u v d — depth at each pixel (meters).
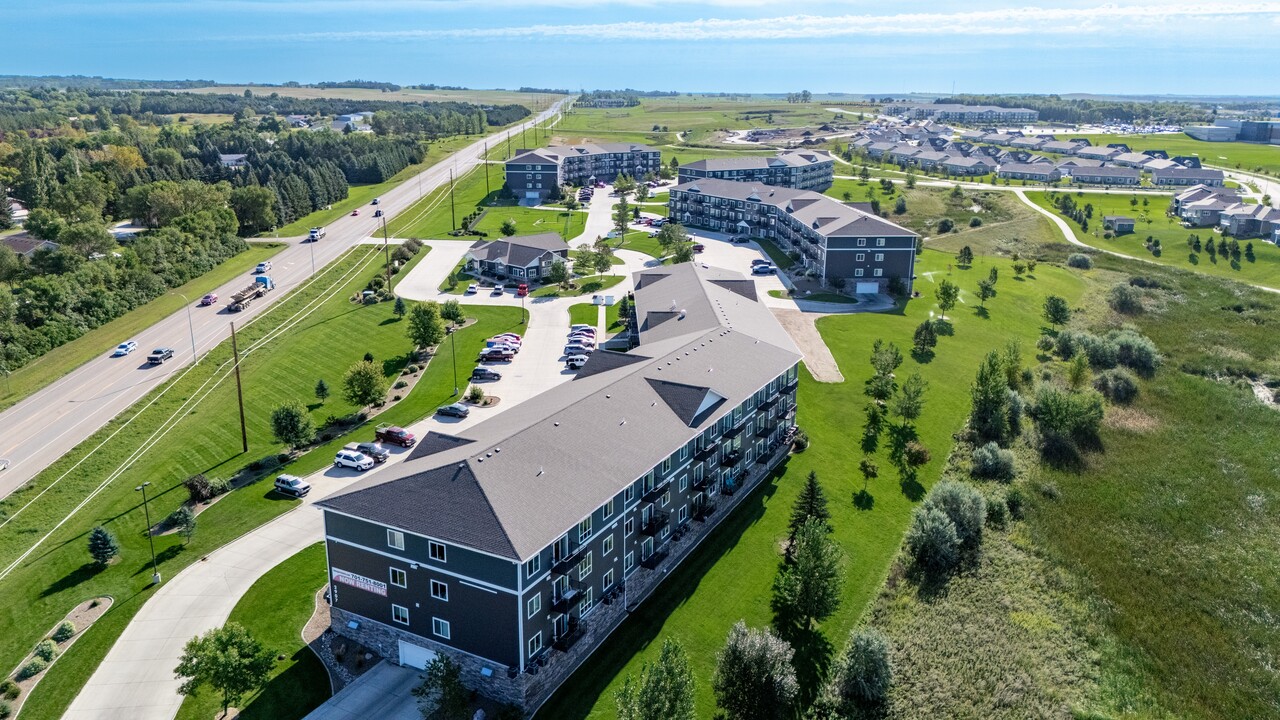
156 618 61.16
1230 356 125.69
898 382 108.56
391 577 55.94
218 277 155.88
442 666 50.97
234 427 94.00
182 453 87.88
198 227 169.75
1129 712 58.31
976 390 99.94
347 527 56.50
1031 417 102.00
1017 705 57.69
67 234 153.62
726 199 198.38
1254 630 67.75
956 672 60.44
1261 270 171.12
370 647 58.59
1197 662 64.06
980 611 67.69
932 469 89.50
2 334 112.75
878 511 80.88
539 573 52.78
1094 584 72.75
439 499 54.28
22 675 55.53
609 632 61.91
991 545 76.88
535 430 61.50
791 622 64.38
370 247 181.12
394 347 119.75
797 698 57.00
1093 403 99.94
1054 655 63.41
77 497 79.88
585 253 156.38
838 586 62.28
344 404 100.12
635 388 71.94
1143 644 65.81
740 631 55.41
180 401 101.62
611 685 56.53
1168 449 97.81
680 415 70.38
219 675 49.12
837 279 147.75
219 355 116.06
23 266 145.50
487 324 130.12
